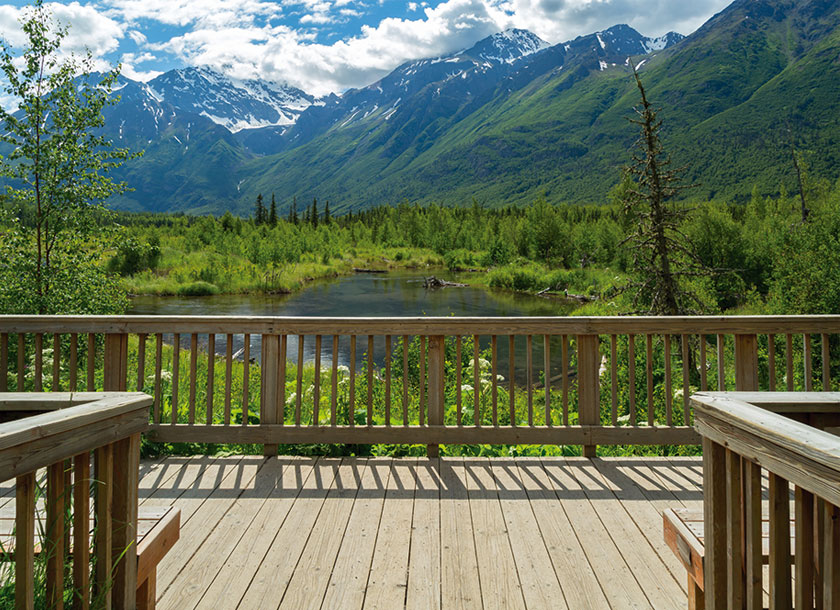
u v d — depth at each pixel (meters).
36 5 8.36
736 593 1.53
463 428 4.26
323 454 4.43
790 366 4.15
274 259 51.59
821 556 1.27
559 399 10.32
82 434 1.45
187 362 11.05
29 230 8.73
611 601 2.42
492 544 2.93
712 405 1.59
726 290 22.86
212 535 3.02
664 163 13.66
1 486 3.62
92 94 8.81
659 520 3.22
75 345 4.21
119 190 9.21
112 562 1.67
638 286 14.34
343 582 2.56
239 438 4.26
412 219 90.06
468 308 29.84
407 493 3.61
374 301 32.84
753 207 39.06
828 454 1.10
